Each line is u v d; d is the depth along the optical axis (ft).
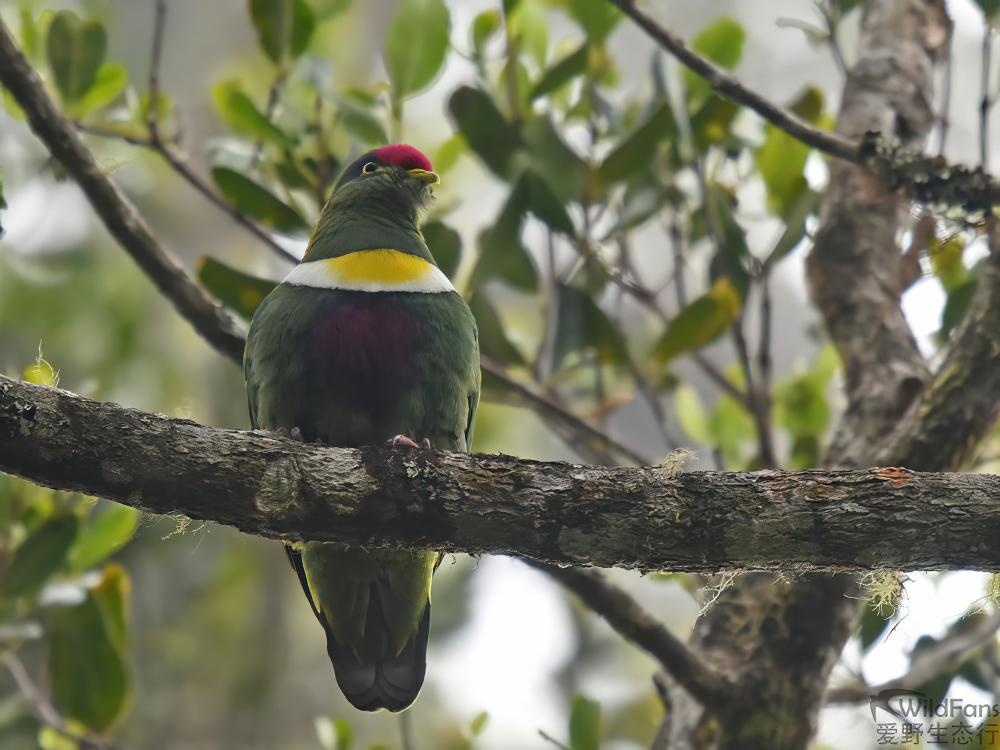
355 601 29.35
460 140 37.60
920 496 23.17
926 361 33.45
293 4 34.58
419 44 35.17
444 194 38.91
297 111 34.50
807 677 30.07
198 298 32.30
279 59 34.71
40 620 37.55
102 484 22.25
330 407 29.09
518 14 37.40
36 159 59.77
